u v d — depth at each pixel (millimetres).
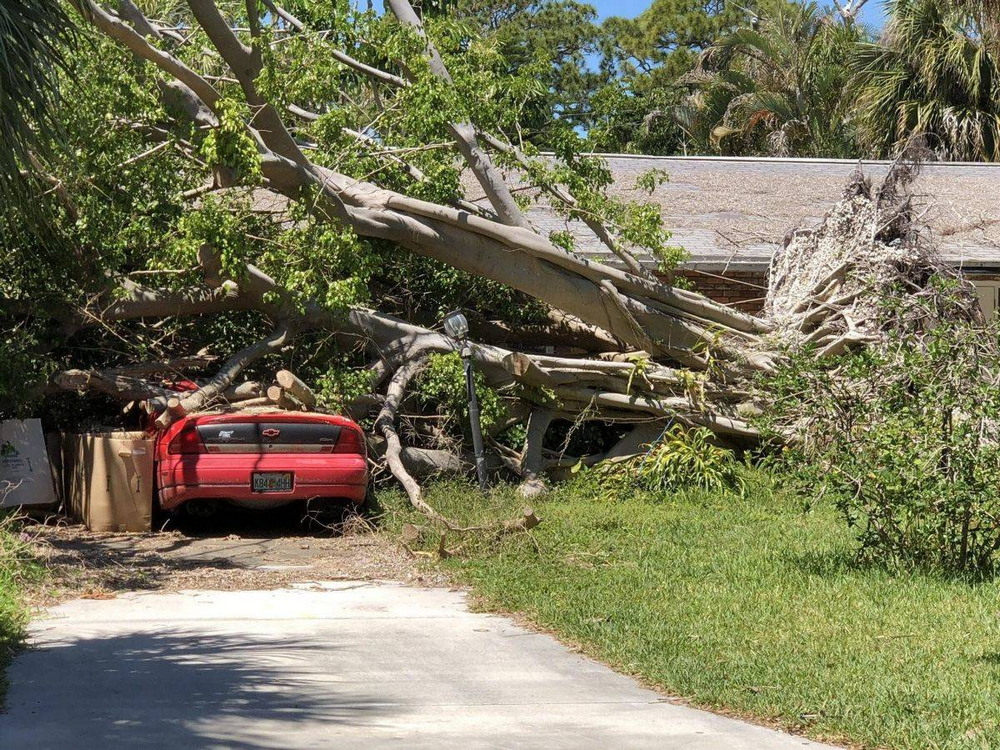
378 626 8430
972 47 33031
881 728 5875
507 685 6867
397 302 16906
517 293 16969
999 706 6176
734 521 12609
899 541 10086
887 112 34469
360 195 15445
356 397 14102
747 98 40938
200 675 6922
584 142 15758
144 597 9344
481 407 14336
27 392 13164
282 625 8414
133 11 14031
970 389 9477
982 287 20234
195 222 13289
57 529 12484
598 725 6062
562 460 15250
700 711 6406
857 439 10016
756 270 18016
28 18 9234
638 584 9523
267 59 13984
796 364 10266
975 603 8648
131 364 14453
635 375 15172
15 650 7457
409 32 14719
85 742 5570
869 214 16375
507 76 15766
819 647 7488
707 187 21734
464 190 16859
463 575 10133
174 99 14406
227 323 15883
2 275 13633
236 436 12227
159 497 12430
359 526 12531
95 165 13320
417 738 5746
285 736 5742
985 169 24469
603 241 16031
